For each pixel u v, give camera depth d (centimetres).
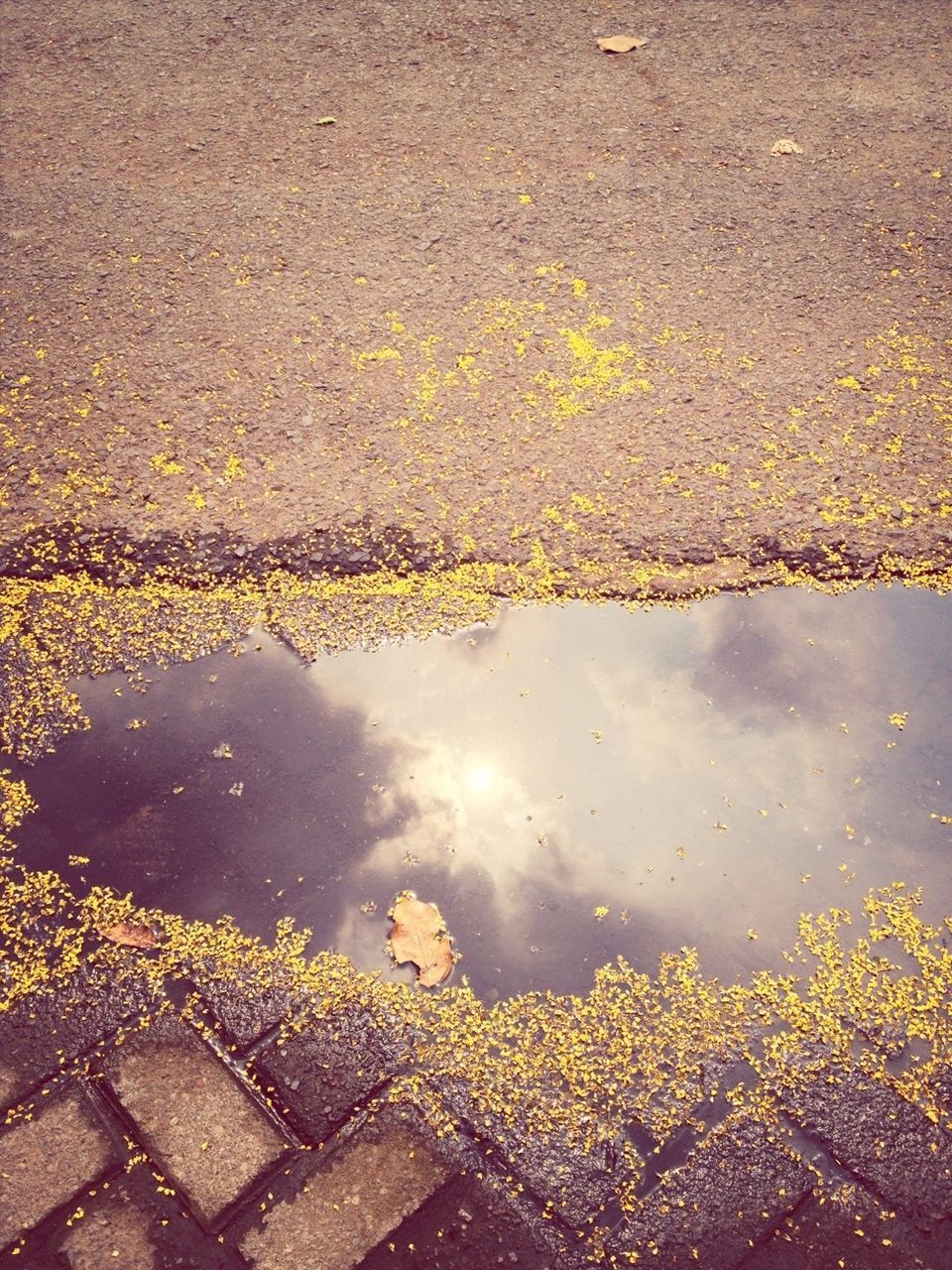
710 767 181
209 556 204
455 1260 140
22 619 198
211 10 342
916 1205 143
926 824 175
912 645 194
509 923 166
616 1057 154
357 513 209
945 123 292
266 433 222
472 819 176
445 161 284
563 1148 147
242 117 300
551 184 277
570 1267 139
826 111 297
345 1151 147
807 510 209
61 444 221
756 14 334
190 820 176
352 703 189
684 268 254
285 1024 157
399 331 241
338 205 271
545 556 204
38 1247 142
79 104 306
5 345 240
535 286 251
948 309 243
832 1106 150
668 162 282
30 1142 148
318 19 337
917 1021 157
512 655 194
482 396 228
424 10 339
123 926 166
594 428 222
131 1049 155
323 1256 141
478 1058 154
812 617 198
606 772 181
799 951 163
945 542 205
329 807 177
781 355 235
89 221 268
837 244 258
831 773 180
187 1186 145
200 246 261
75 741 185
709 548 205
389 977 161
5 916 167
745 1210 143
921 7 335
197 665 193
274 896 169
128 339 240
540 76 312
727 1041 155
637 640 195
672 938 164
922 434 220
